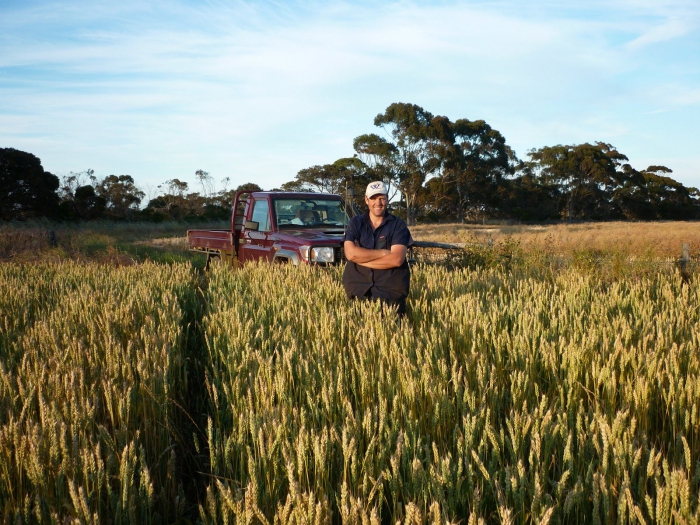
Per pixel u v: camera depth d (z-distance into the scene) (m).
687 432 2.68
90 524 1.98
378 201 5.26
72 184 53.72
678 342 3.96
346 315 4.61
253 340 4.18
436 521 1.76
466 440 2.29
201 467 3.29
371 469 2.26
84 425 2.75
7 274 9.02
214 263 10.51
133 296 6.14
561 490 2.03
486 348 3.79
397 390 2.97
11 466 2.49
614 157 86.69
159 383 3.27
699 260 11.59
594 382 3.07
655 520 1.97
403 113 65.75
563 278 7.46
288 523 1.88
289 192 10.59
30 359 3.81
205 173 70.50
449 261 11.56
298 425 2.73
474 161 71.12
